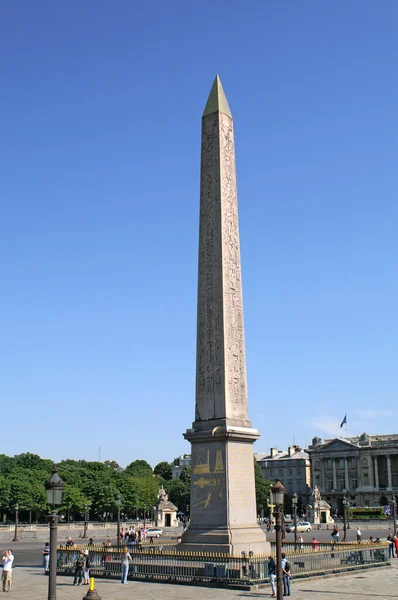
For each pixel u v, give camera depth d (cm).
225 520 3694
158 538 9131
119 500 7044
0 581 3919
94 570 4019
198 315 4069
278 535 2434
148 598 2969
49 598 2212
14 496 12544
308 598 3027
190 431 3934
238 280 4119
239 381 3975
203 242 4138
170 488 17662
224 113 4334
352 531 11625
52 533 2261
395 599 2994
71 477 14262
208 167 4238
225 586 3338
